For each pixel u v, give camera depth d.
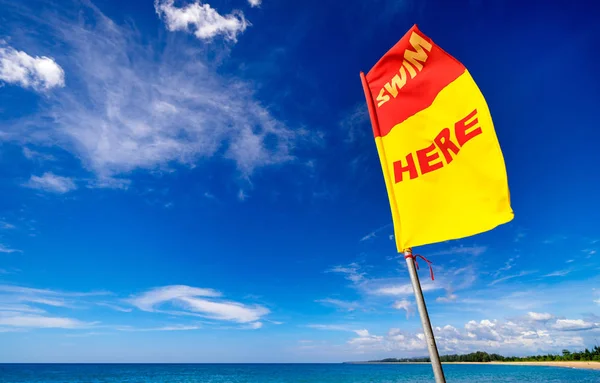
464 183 3.52
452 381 53.69
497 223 3.18
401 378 68.81
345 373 96.00
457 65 3.96
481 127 3.55
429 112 4.02
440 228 3.51
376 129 4.37
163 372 101.19
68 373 91.94
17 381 66.62
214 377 77.50
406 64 4.34
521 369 90.12
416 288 3.38
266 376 80.50
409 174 3.93
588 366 81.81
